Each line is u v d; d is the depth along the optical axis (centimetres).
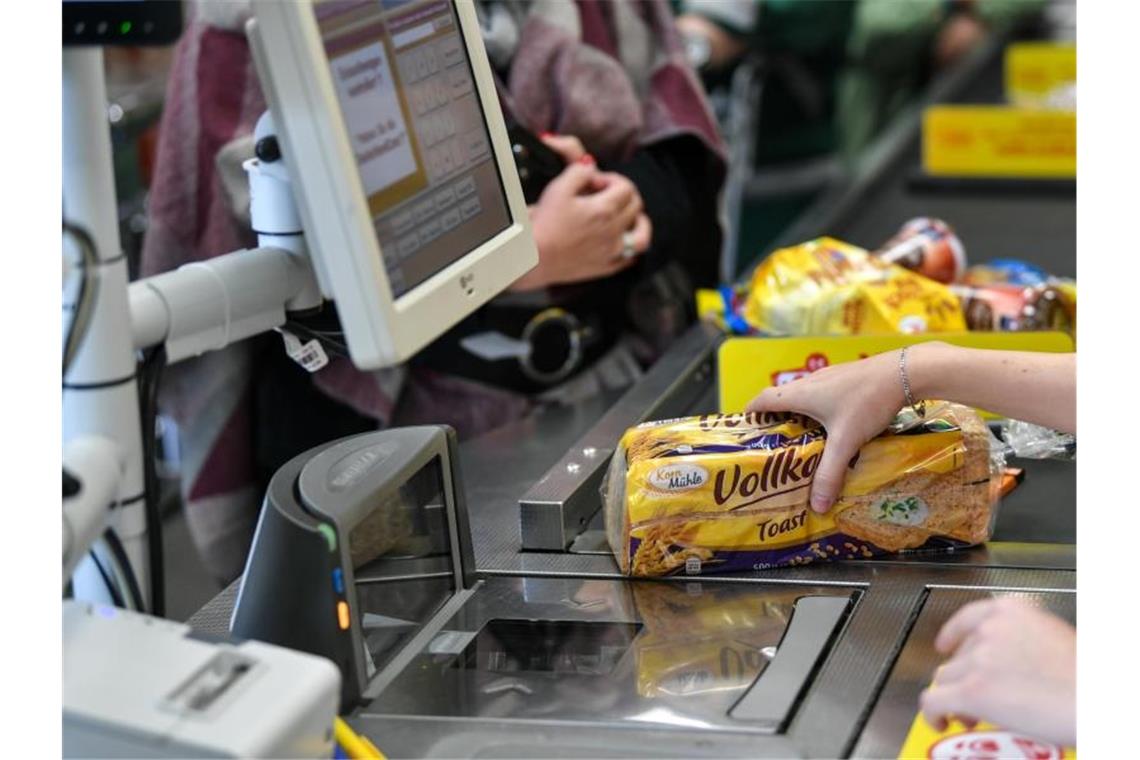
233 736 95
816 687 122
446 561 141
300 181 107
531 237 139
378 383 217
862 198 309
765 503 143
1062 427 141
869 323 191
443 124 127
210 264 121
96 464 106
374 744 116
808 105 471
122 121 318
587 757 113
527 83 226
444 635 134
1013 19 472
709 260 252
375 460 130
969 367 143
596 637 134
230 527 218
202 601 311
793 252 202
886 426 147
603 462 166
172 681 100
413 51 123
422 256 120
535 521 153
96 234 107
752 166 477
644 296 237
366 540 122
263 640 122
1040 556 147
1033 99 371
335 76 110
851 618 135
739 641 131
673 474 142
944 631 115
